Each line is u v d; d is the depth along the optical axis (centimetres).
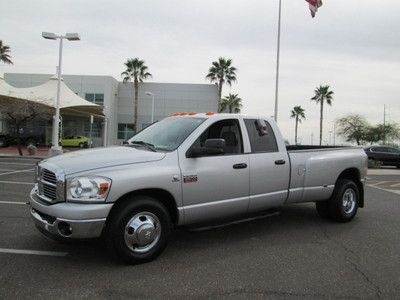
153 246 508
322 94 6844
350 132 6700
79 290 422
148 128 652
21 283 437
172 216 545
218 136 590
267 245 600
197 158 551
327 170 716
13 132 4838
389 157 2778
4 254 529
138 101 5750
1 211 787
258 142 633
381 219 802
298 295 423
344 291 435
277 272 488
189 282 451
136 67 5472
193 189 540
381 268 508
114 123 5688
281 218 788
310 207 906
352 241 630
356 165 773
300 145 837
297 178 673
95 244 573
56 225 462
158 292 422
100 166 478
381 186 1459
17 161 2248
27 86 5472
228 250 571
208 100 5700
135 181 483
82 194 460
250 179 605
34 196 526
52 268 482
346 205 763
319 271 494
